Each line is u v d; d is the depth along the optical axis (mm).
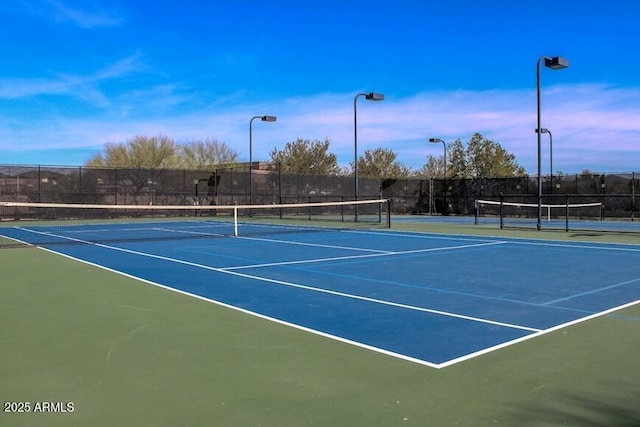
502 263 13297
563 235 22406
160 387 4730
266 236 22047
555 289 9664
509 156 59875
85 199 36969
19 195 35000
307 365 5336
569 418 4082
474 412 4195
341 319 7297
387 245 18000
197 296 8945
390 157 71312
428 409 4250
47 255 15148
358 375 5047
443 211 47469
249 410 4238
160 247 17359
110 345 6023
